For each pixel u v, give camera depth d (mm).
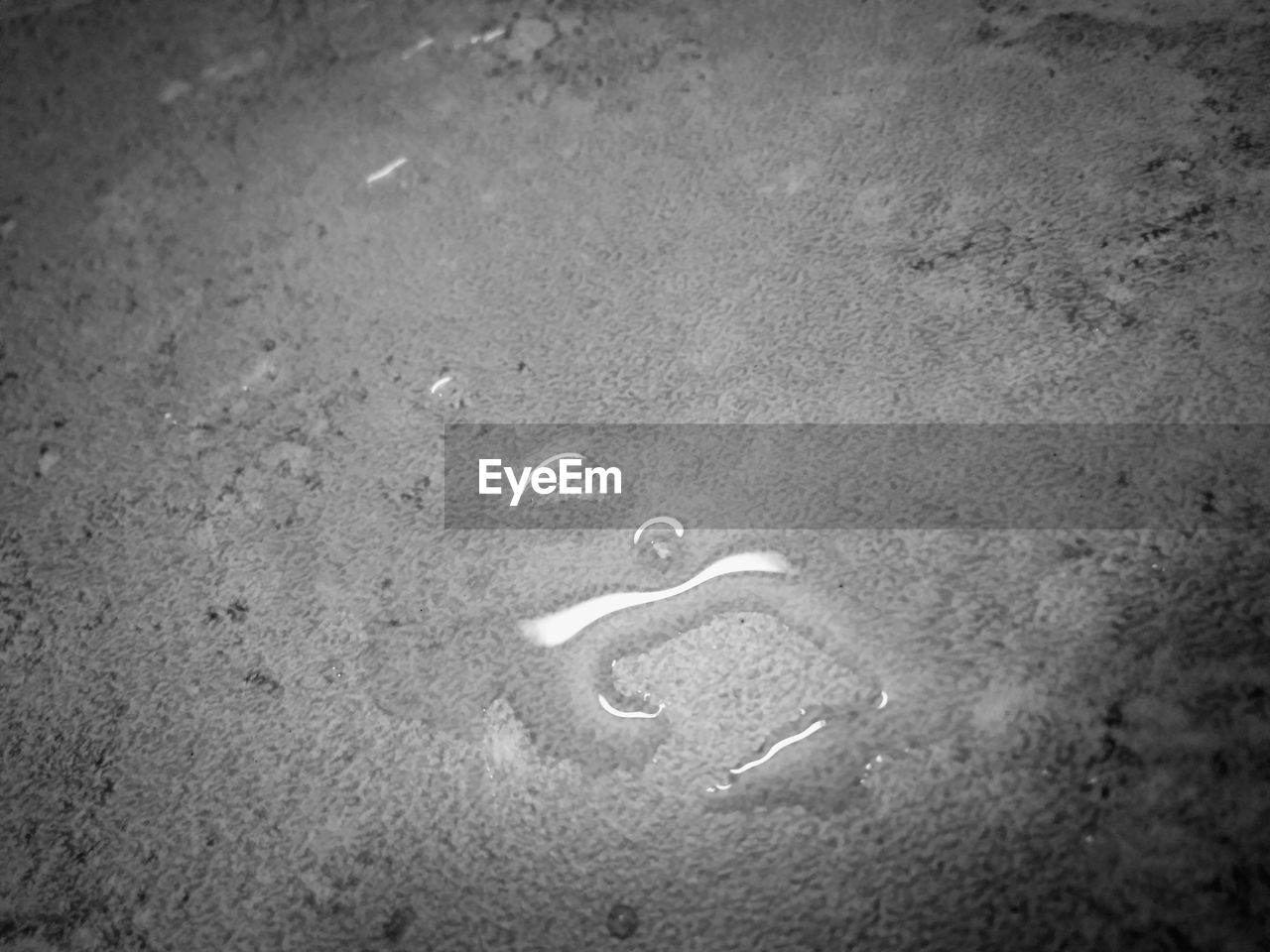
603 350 347
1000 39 376
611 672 310
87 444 357
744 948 284
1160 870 280
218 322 369
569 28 405
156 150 405
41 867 307
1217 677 292
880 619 307
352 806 305
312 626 324
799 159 367
